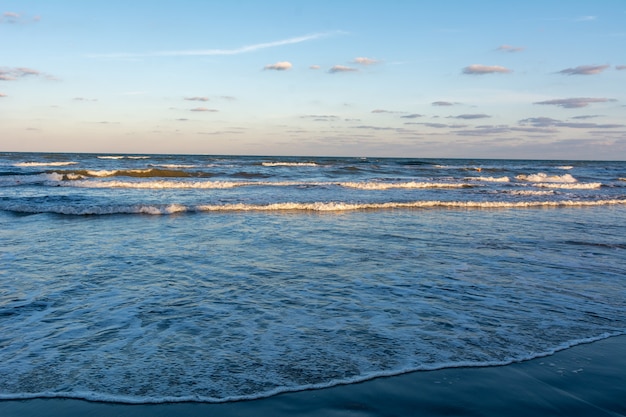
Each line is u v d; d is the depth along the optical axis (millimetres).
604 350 4480
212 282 6566
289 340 4520
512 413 3381
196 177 31562
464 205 17453
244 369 3906
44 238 9789
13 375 3742
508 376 3914
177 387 3605
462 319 5219
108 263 7621
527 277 7180
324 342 4488
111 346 4316
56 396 3455
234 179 30297
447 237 10578
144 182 24000
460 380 3826
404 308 5559
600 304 5906
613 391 3713
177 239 9805
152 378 3730
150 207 14156
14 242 9320
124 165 43625
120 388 3576
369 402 3475
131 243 9336
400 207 16641
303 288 6328
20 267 7281
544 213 15852
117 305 5516
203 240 9727
